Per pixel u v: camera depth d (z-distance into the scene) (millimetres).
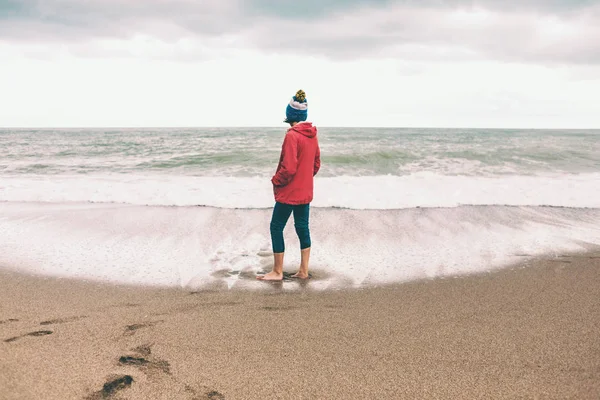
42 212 6699
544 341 2783
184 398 2102
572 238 5695
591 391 2180
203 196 7988
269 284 3961
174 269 4324
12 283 3832
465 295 3697
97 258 4629
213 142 21844
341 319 3164
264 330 2949
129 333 2850
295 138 3869
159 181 9539
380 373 2379
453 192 8609
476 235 5816
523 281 4066
